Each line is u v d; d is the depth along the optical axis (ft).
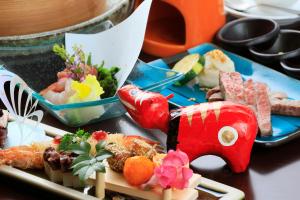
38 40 2.50
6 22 2.52
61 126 2.34
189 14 2.81
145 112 2.07
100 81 2.40
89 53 2.50
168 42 2.89
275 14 3.10
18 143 2.17
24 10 2.52
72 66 2.39
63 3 2.57
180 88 2.58
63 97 2.31
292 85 2.57
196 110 2.05
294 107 2.34
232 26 2.90
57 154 1.98
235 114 2.04
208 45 2.84
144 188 1.91
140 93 2.11
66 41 2.50
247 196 2.03
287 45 2.85
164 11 3.03
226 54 2.77
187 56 2.62
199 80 2.60
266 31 2.88
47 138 2.19
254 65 2.70
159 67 2.65
